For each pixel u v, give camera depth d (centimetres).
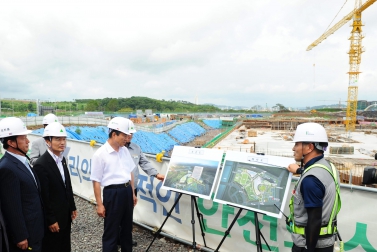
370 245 256
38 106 5491
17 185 229
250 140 5706
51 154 302
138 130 5259
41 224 258
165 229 423
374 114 15738
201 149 350
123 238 338
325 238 198
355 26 7750
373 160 3002
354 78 8031
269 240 317
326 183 195
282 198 262
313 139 206
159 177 386
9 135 232
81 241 402
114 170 319
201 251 371
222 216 356
